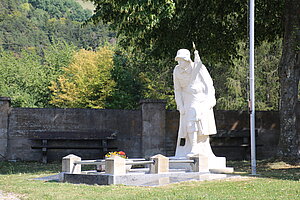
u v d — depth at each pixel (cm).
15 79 4962
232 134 2328
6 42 7756
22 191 1107
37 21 9675
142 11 1809
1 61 5159
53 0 12044
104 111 2230
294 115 1978
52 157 2162
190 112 1523
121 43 2406
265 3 2345
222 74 3419
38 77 4897
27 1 11581
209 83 1551
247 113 2375
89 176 1237
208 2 2216
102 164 1288
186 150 1548
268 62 3297
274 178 1295
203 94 1537
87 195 1009
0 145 2105
